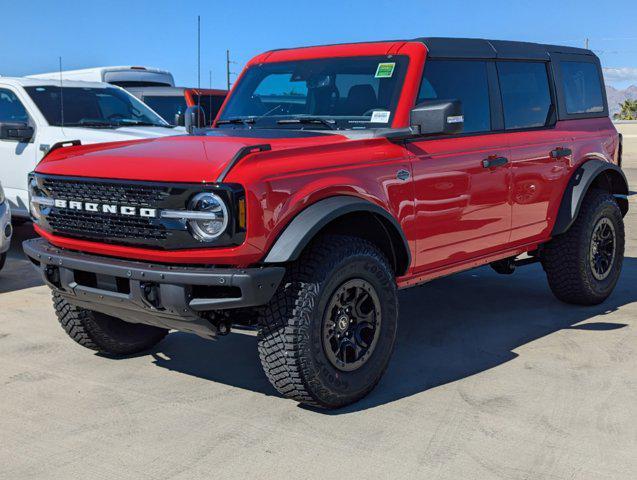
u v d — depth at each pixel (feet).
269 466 11.23
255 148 12.36
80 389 14.47
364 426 12.64
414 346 17.07
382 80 15.60
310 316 12.48
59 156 14.58
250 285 11.79
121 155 13.47
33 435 12.37
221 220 11.87
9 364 15.87
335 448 11.82
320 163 13.11
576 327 18.47
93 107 29.71
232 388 14.55
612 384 14.55
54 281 13.74
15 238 31.45
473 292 22.21
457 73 16.56
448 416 13.04
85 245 13.28
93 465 11.32
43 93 28.91
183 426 12.71
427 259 15.46
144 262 12.68
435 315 19.72
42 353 16.60
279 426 12.69
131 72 47.21
